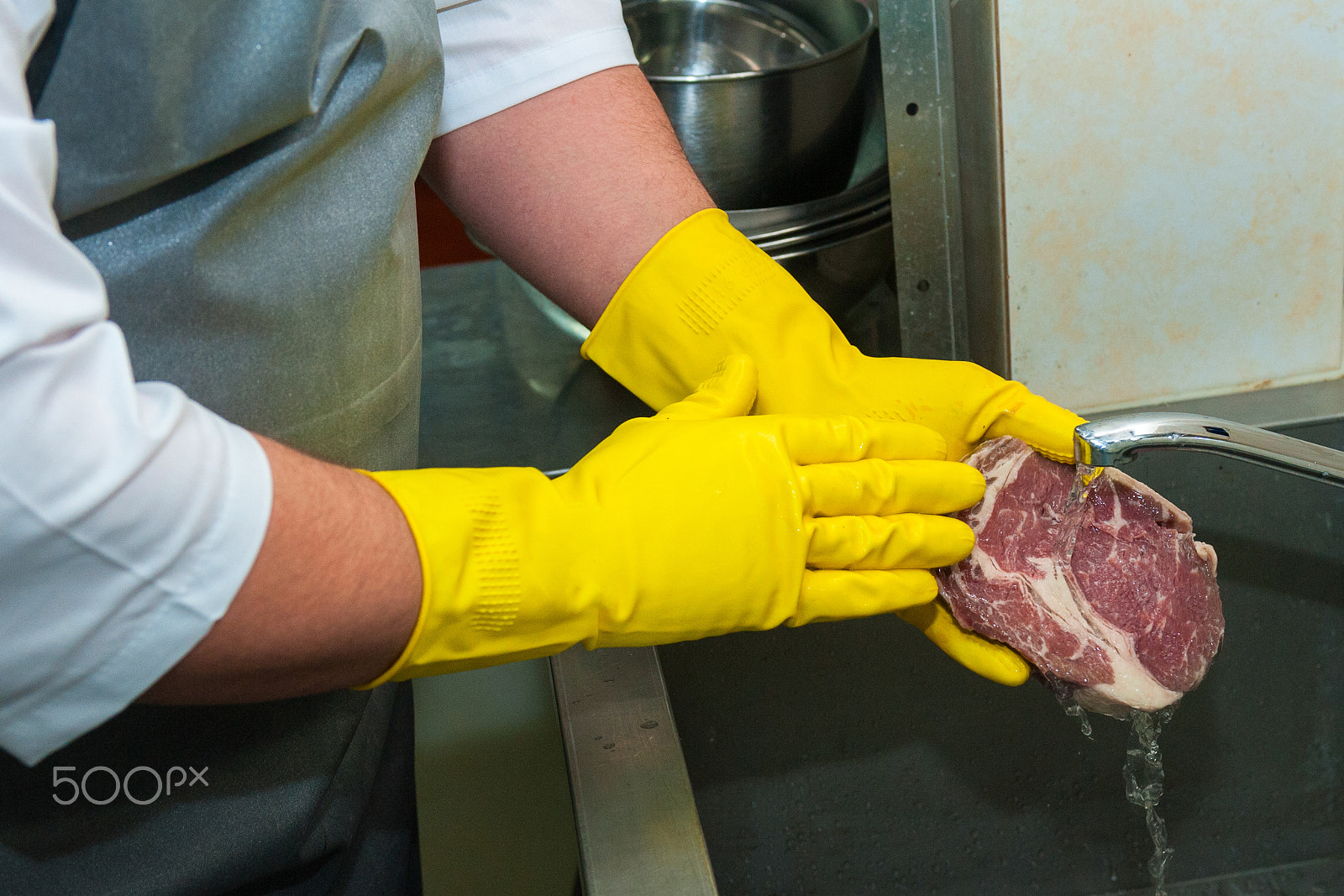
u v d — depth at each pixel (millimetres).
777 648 858
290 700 619
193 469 396
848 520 606
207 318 510
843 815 907
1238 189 866
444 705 1015
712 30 1228
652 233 750
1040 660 642
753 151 1074
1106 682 629
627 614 555
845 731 889
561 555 538
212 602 407
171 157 461
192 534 395
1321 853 951
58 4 436
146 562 390
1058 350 919
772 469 575
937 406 726
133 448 373
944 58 910
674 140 798
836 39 1198
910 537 616
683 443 586
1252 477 880
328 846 692
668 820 573
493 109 747
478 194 781
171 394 410
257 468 424
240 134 470
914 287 999
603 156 753
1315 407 894
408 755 855
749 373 680
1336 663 930
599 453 613
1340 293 909
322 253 543
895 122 933
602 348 782
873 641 868
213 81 451
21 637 389
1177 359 929
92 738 560
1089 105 833
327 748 651
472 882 934
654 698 682
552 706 1010
